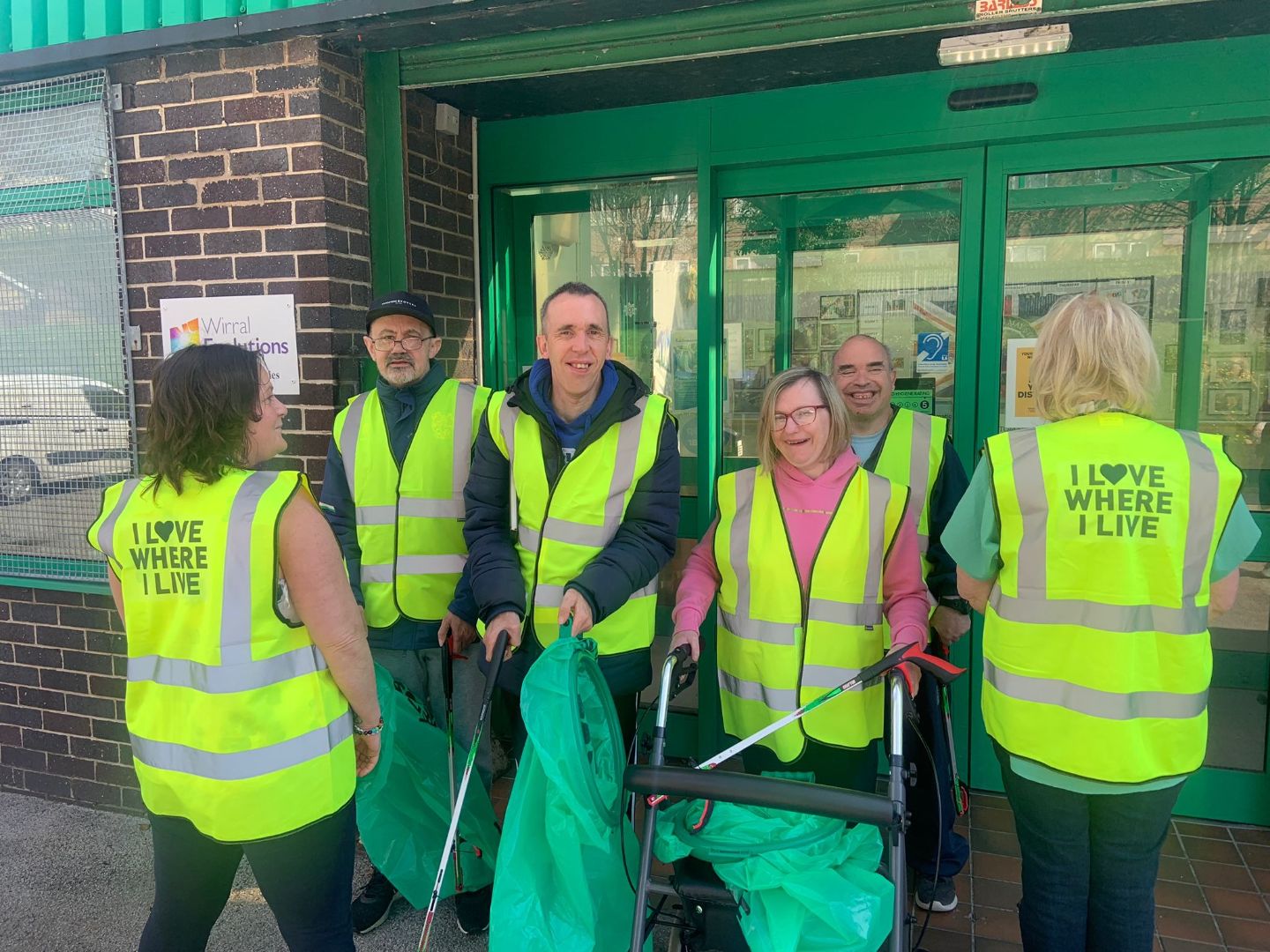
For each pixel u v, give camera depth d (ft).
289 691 5.94
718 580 8.48
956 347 11.37
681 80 11.03
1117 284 10.88
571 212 12.98
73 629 12.07
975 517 6.47
